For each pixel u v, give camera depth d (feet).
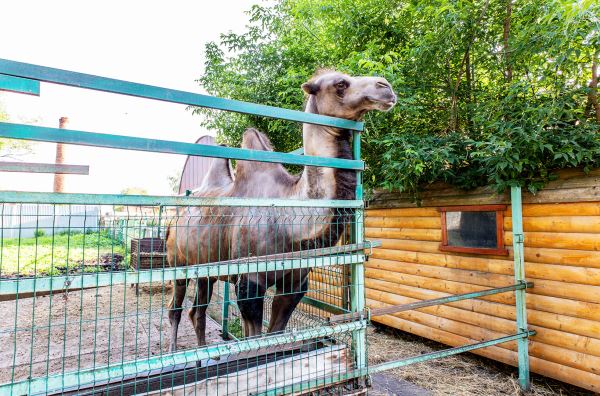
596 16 7.78
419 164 10.36
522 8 10.75
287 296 7.47
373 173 13.23
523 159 9.16
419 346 13.00
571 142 8.47
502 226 10.69
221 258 8.40
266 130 17.79
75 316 16.19
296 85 15.07
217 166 10.85
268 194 7.57
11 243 27.91
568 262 9.20
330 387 5.81
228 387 5.06
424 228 13.17
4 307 18.03
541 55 9.60
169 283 21.71
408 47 13.00
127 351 11.82
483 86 12.80
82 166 7.69
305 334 5.42
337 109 6.60
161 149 4.43
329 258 5.80
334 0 13.97
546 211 9.72
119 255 22.59
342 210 6.39
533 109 8.82
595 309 8.64
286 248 6.90
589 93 8.98
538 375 10.09
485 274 11.15
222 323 13.69
